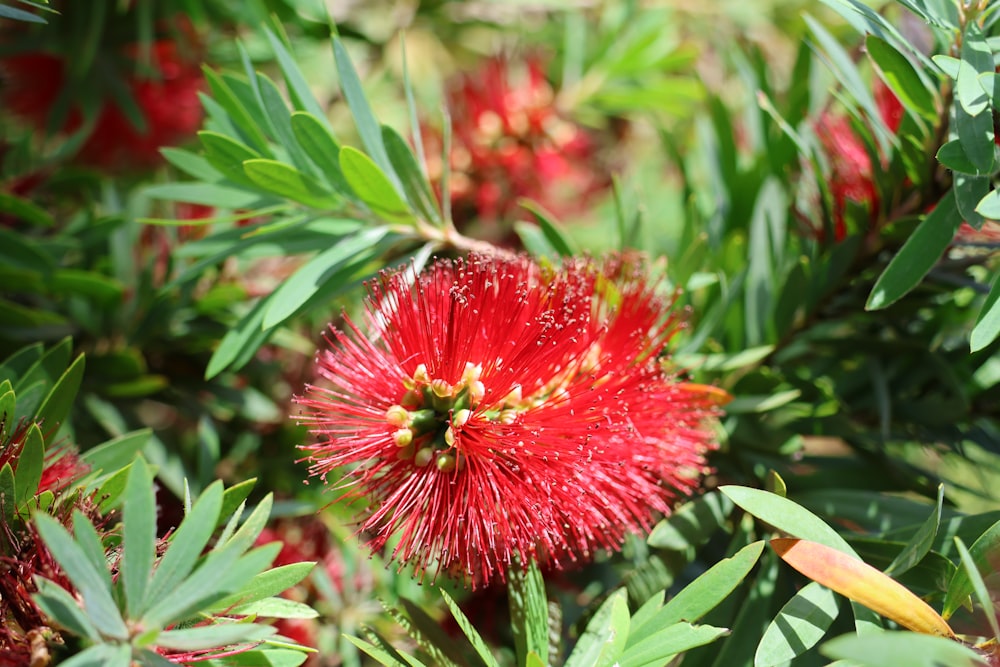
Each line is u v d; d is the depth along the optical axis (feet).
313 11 1.77
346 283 1.43
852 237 1.46
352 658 1.51
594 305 1.41
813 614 1.28
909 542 1.31
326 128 1.38
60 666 1.18
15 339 1.57
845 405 1.49
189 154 1.48
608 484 1.34
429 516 1.32
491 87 1.76
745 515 1.41
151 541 1.19
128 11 1.77
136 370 1.57
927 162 1.40
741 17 2.12
